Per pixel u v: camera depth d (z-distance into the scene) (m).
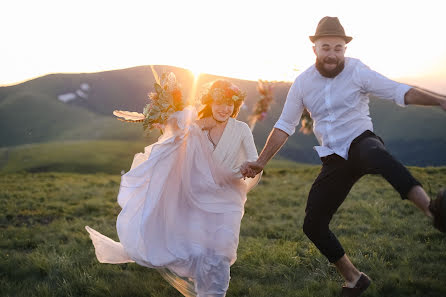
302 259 5.36
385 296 4.18
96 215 9.46
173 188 4.07
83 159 42.59
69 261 5.39
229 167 4.29
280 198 10.76
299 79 4.08
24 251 6.51
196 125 4.22
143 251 3.96
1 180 17.34
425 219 7.54
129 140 55.19
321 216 4.08
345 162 3.90
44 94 75.25
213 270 3.94
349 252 5.49
